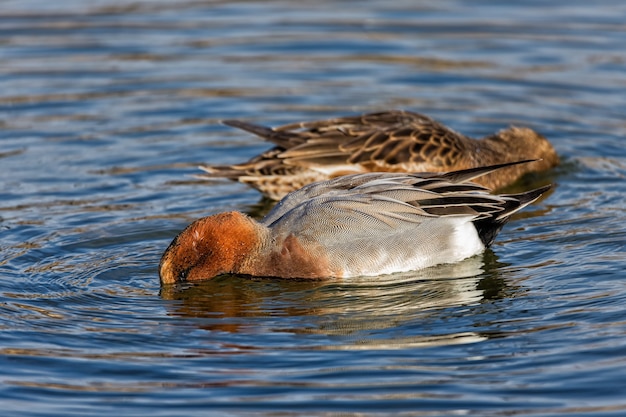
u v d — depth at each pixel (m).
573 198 16.77
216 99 20.92
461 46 23.34
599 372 10.80
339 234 13.38
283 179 16.83
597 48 22.95
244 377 10.87
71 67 22.23
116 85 21.44
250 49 23.31
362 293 13.08
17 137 19.11
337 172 16.94
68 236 14.99
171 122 19.92
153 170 17.95
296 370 10.99
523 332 11.80
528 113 20.28
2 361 11.24
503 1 26.12
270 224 13.83
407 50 23.19
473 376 10.80
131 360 11.28
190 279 13.50
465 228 13.74
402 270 13.50
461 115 20.19
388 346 11.52
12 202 16.38
